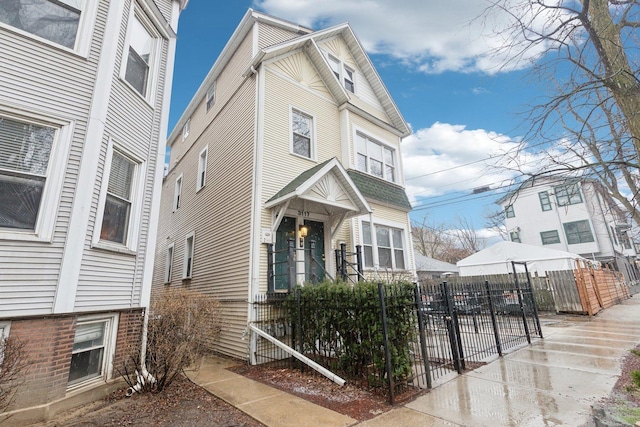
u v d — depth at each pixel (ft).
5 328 12.89
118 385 16.51
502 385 15.39
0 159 14.21
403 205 37.58
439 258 131.23
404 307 16.02
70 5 17.79
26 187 14.61
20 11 16.03
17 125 14.96
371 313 15.71
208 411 13.87
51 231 14.67
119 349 17.16
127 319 17.90
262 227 25.59
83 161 16.20
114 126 18.52
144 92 22.31
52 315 13.89
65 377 13.97
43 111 15.53
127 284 18.65
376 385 15.40
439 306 19.06
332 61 37.93
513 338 25.44
